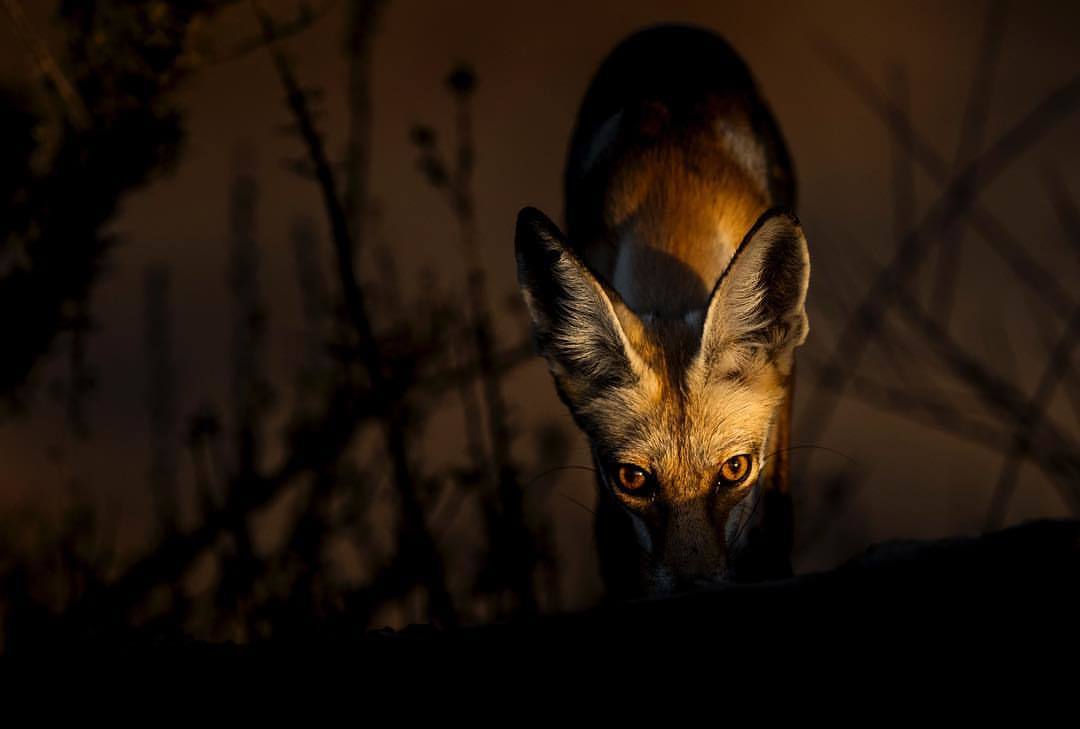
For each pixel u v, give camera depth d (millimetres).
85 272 6836
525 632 5266
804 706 4973
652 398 9125
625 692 5113
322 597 8219
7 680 5395
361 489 8742
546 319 9469
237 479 8273
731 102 11617
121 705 5309
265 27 7586
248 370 9469
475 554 9070
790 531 10109
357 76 9219
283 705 5262
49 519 8406
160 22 6906
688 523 8984
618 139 11273
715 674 5078
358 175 9172
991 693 4871
